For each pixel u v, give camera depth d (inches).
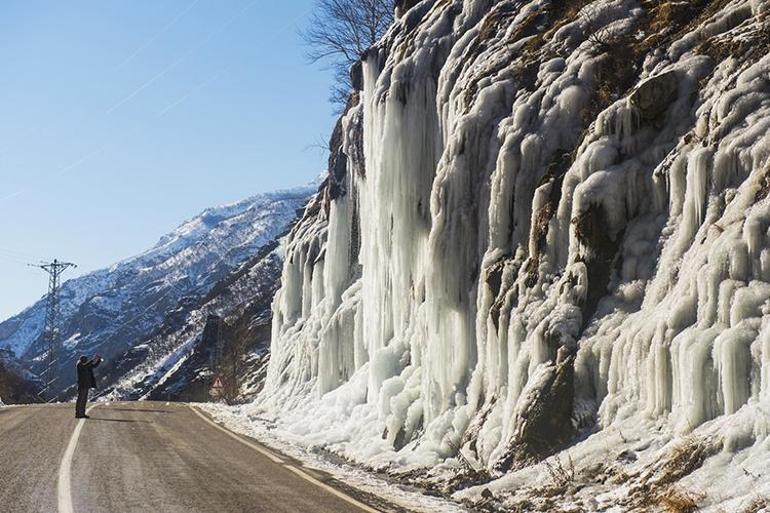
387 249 853.8
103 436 713.0
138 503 396.8
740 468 365.7
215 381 2007.9
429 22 908.0
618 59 655.1
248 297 3622.0
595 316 537.6
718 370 414.9
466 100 742.5
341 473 562.3
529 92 695.7
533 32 771.4
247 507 396.2
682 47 611.8
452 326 692.7
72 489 431.8
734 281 431.8
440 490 522.3
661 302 489.4
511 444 530.9
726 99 510.0
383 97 888.3
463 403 660.1
